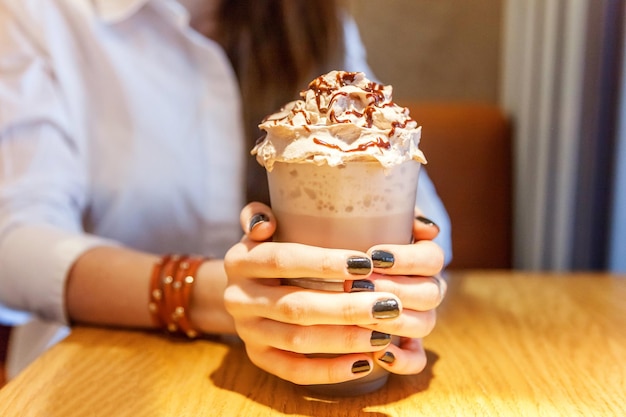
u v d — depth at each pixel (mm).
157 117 900
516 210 1282
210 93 936
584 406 464
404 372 465
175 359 537
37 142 761
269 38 976
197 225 946
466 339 588
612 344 576
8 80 777
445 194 1242
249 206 480
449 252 850
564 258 1037
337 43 1021
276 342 445
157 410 455
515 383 498
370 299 424
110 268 602
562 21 1045
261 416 449
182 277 568
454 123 1250
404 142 439
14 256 635
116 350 553
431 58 1407
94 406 460
